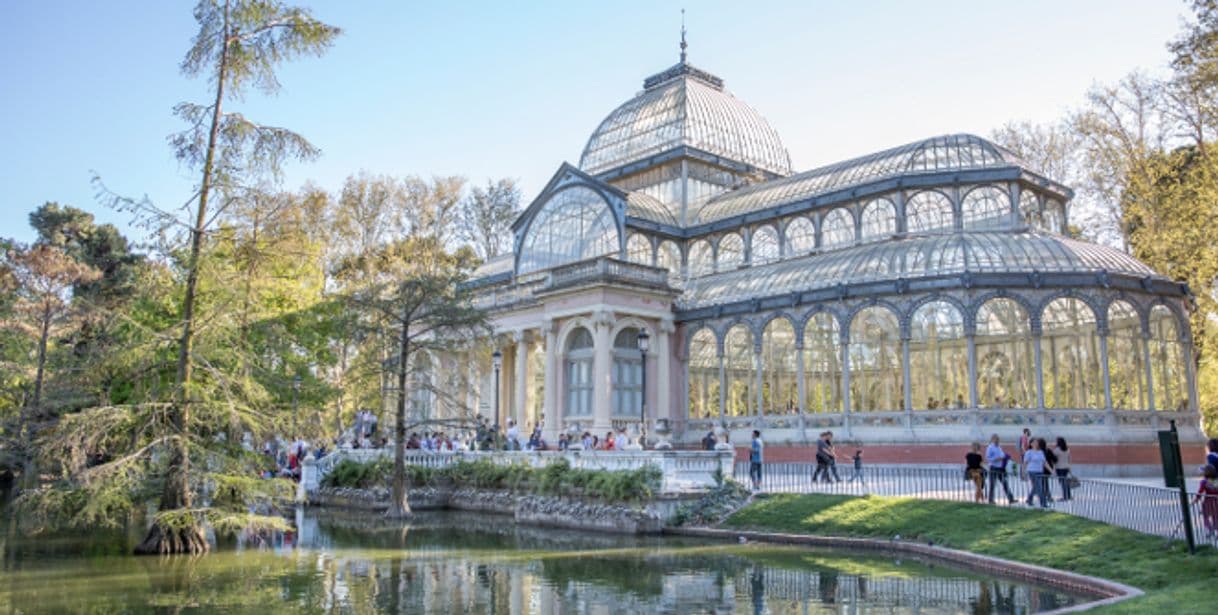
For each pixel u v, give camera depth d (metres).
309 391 39.59
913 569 20.73
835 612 16.23
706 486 29.44
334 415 50.31
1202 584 15.22
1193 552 17.34
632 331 46.81
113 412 21.91
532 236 54.66
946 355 43.66
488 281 60.97
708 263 54.22
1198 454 38.22
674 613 16.33
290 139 24.39
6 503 38.62
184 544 24.09
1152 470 36.44
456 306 35.97
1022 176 44.03
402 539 27.39
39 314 40.78
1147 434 36.97
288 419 25.84
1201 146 39.84
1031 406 40.94
